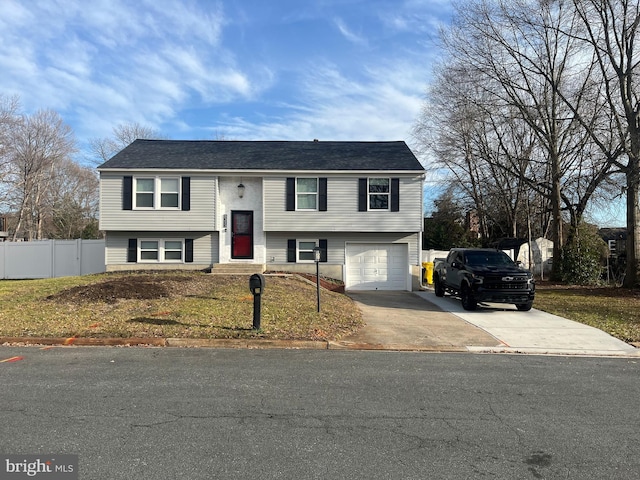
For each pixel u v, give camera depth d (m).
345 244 20.52
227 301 12.04
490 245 32.16
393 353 8.34
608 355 8.45
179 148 22.25
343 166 20.53
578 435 4.44
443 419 4.83
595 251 23.61
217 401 5.29
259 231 20.39
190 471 3.57
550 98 23.08
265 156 21.55
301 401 5.35
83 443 4.07
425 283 22.12
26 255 24.00
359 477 3.52
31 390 5.62
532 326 10.94
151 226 19.62
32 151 41.06
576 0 17.80
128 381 6.07
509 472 3.65
